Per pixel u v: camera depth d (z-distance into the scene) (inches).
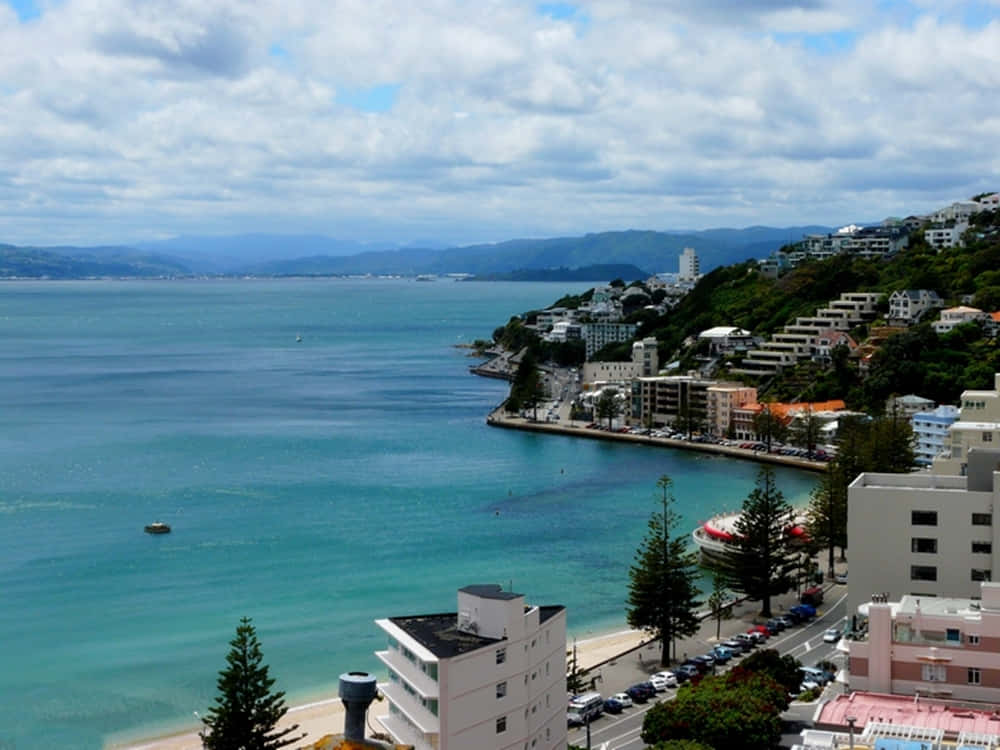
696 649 5275.6
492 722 3043.8
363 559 7101.4
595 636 5610.2
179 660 5270.7
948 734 2411.4
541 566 6978.4
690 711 3420.3
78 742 4377.5
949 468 5861.2
